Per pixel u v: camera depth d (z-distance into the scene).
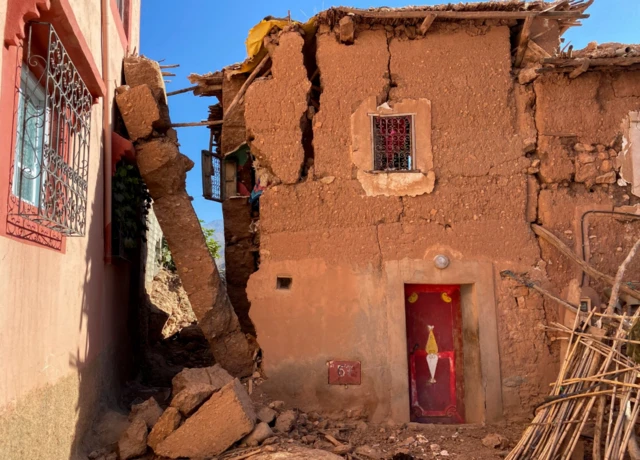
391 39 8.00
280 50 8.01
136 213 8.96
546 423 5.83
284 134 7.89
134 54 9.52
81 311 5.98
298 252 7.73
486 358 7.41
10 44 3.94
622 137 7.81
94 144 6.70
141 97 8.23
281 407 7.15
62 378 5.22
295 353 7.53
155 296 14.33
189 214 8.17
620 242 7.68
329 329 7.55
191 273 7.95
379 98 7.90
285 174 7.82
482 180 7.78
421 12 7.56
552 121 7.80
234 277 10.19
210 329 7.82
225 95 9.88
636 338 5.75
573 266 7.65
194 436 5.93
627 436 5.24
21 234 4.16
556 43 8.04
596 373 5.96
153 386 9.92
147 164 8.09
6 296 3.84
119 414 6.93
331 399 7.42
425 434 7.07
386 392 7.41
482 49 7.96
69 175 4.80
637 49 7.61
